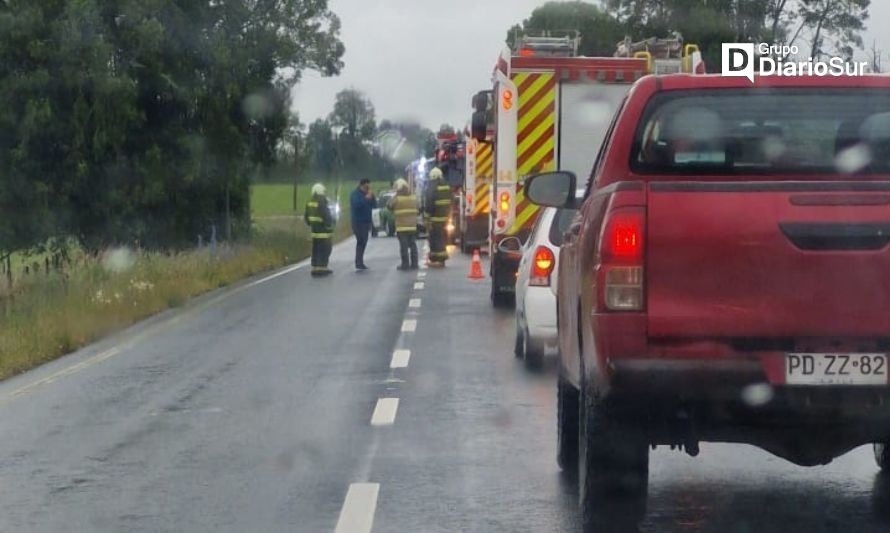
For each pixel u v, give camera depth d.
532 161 21.86
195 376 14.65
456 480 9.14
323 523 8.05
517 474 9.30
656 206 6.32
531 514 8.15
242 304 23.72
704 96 7.27
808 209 6.25
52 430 11.46
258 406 12.48
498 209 21.88
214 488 9.06
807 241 6.25
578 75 21.77
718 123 7.26
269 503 8.59
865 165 7.24
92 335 18.80
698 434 6.83
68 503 8.70
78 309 19.98
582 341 7.09
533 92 21.78
